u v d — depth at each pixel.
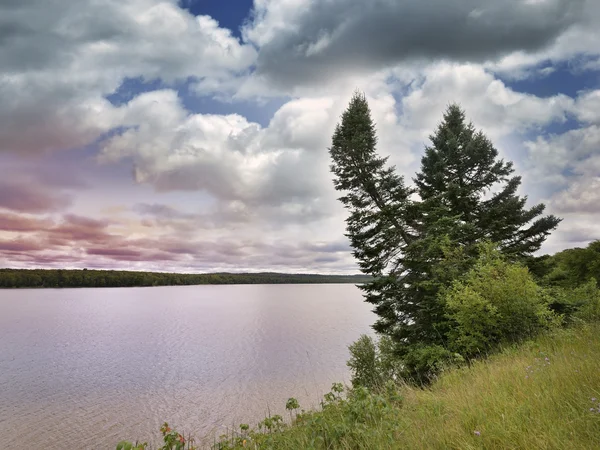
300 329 99.31
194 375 49.12
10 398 39.50
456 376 7.66
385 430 4.16
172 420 31.94
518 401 4.14
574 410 3.45
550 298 10.80
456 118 24.23
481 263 12.38
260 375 47.56
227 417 32.22
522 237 22.03
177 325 110.44
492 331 10.55
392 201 20.06
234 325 109.88
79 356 63.88
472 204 20.53
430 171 22.66
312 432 4.70
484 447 3.23
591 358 5.21
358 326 106.06
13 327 104.94
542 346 8.05
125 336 87.75
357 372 17.56
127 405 36.59
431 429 3.85
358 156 20.58
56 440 28.09
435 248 14.80
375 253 18.25
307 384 41.44
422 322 14.52
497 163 22.16
